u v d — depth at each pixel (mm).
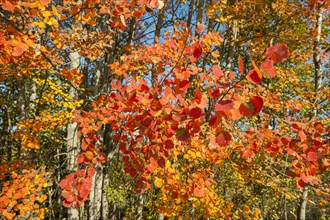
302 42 5297
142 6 1927
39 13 1998
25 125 4426
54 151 8664
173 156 2924
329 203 4070
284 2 5102
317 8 4156
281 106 3768
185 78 1946
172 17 7285
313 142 2279
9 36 1765
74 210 5941
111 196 9500
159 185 2949
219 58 6535
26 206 3646
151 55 3129
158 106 1790
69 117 4984
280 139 2461
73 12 2338
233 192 6203
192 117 1408
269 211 8320
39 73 5711
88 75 10156
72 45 3738
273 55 1141
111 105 2328
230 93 1658
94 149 2475
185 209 4246
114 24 2152
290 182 5535
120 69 3586
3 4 1632
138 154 2371
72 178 2240
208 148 3115
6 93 8656
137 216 7930
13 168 4105
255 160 4098
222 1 4934
